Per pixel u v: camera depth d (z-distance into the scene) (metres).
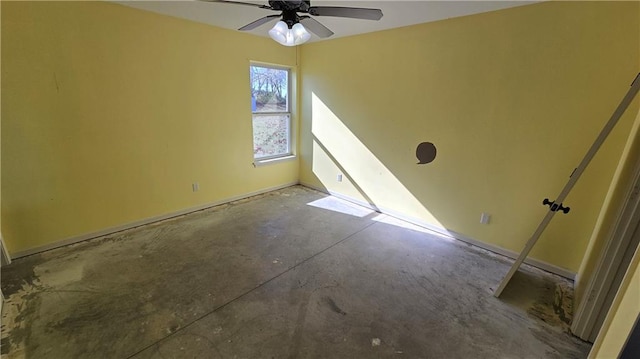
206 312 1.98
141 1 2.60
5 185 2.40
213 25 3.39
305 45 4.24
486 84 2.69
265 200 4.21
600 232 2.06
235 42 3.65
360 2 2.40
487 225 2.92
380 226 3.44
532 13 2.35
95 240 2.91
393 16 2.78
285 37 2.05
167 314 1.94
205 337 1.77
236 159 4.04
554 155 2.43
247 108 3.99
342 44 3.80
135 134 3.05
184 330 1.82
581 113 2.26
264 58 3.97
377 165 3.78
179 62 3.22
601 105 2.17
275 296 2.16
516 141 2.61
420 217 3.46
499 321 1.97
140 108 3.03
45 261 2.51
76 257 2.60
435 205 3.29
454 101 2.93
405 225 3.48
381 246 2.97
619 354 0.98
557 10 2.24
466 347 1.75
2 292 2.10
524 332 1.88
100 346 1.68
